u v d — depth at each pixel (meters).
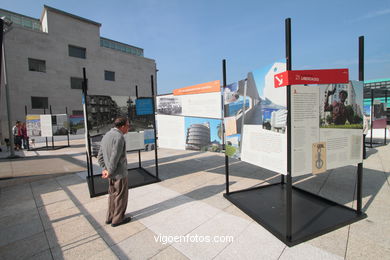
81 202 3.79
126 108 5.09
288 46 2.30
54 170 6.24
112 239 2.57
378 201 3.45
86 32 24.70
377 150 8.27
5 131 18.17
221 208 3.36
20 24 23.81
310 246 2.32
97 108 4.60
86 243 2.51
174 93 4.79
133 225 2.89
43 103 21.61
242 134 3.37
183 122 4.62
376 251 2.19
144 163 7.00
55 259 2.24
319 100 2.56
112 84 27.34
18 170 6.29
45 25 22.36
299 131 2.43
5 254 2.35
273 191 4.00
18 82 19.78
